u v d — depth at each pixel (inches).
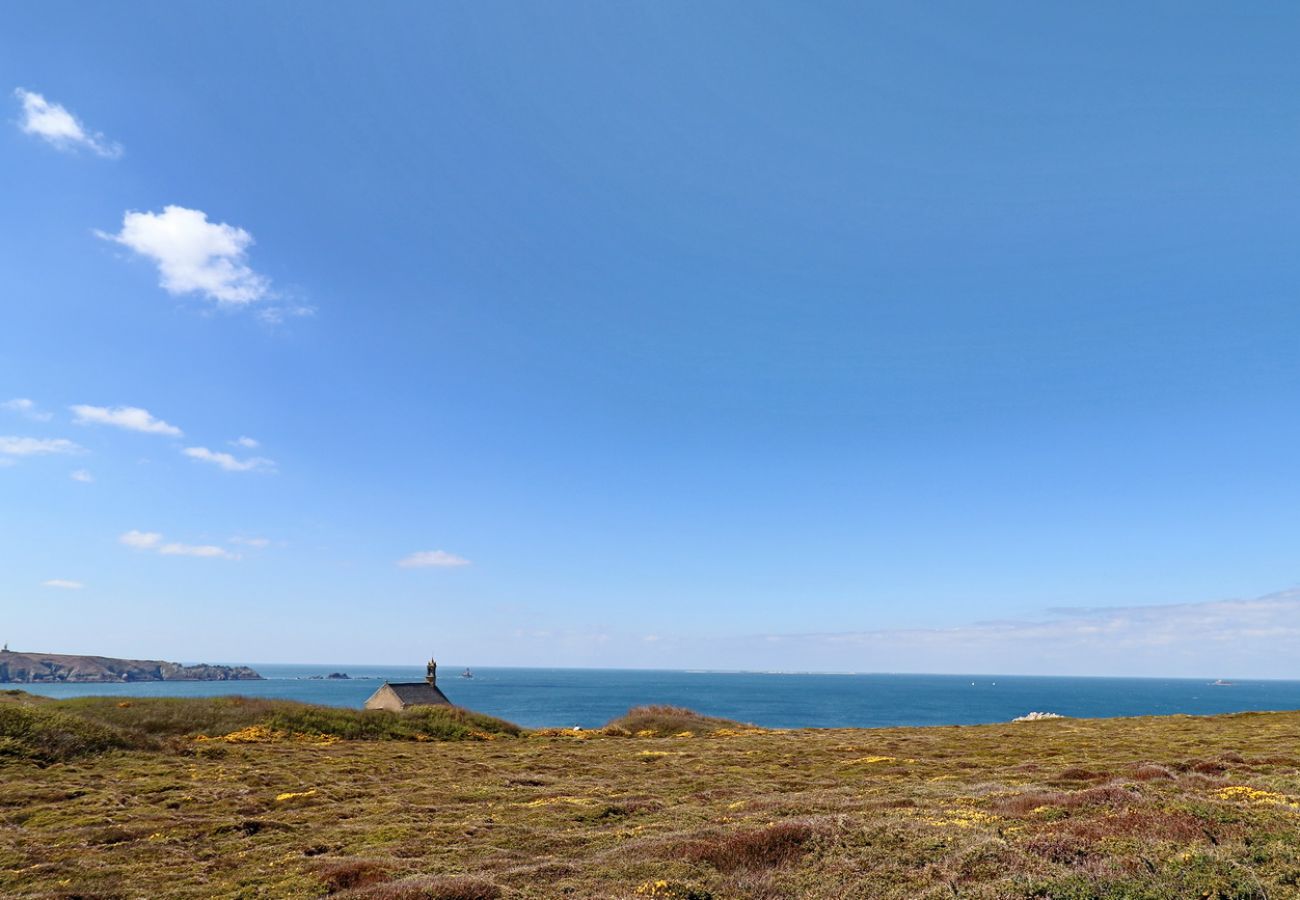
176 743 1679.4
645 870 605.0
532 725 5487.2
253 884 643.5
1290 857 485.4
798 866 585.3
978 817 677.9
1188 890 444.8
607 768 1473.9
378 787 1208.8
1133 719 2568.9
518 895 549.6
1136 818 604.1
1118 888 454.0
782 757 1643.7
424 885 567.5
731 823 796.0
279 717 2134.6
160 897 620.7
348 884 627.2
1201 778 893.8
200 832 853.8
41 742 1427.2
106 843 808.9
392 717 2351.1
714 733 2518.5
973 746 1827.0
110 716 1947.6
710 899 537.6
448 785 1231.5
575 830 834.8
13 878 679.1
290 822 913.5
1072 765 1322.6
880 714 7185.0
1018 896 457.4
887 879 521.7
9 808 993.5
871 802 857.5
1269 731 1897.1
